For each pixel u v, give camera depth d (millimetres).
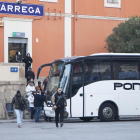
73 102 42188
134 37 60594
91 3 68125
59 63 44156
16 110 38156
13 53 62406
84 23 67500
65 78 42688
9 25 61062
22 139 28328
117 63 44219
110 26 69750
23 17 62188
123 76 44250
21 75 49562
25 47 63375
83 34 67438
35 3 63188
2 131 34250
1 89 48375
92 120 47906
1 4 60281
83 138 28547
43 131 33562
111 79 43781
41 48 63875
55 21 65125
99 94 43219
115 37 62219
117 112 43906
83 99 42562
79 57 43125
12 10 61156
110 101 43594
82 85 42719
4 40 60656
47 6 64375
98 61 43594
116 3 70438
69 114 41938
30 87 48875
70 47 66375
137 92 44562
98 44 68625
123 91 44094
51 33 64750
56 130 34250
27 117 48281
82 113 42500
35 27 63375
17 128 37125
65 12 65938
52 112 43062
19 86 49219
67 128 35969
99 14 68750
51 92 44125
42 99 43938
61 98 36812
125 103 44094
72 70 42438
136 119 49094
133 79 44500
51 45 64688
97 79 43312
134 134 30922
